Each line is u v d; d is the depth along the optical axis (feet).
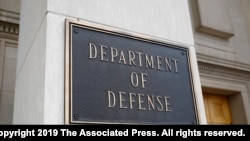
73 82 5.86
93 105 5.89
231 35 18.21
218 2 18.78
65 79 5.79
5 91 11.22
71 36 6.23
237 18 20.01
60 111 5.56
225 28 18.02
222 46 17.79
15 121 8.29
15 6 12.30
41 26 6.50
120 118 6.08
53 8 6.33
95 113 5.84
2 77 11.34
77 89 5.84
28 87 6.97
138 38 7.17
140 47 7.12
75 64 6.04
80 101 5.77
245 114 16.83
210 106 16.76
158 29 7.84
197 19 17.26
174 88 7.20
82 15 6.66
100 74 6.25
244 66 18.08
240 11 20.53
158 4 8.20
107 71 6.36
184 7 8.82
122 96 6.32
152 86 6.86
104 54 6.50
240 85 17.53
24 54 7.98
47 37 5.99
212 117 16.49
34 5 7.50
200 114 7.39
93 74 6.16
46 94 5.54
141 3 7.82
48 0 6.32
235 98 17.51
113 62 6.53
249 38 19.62
